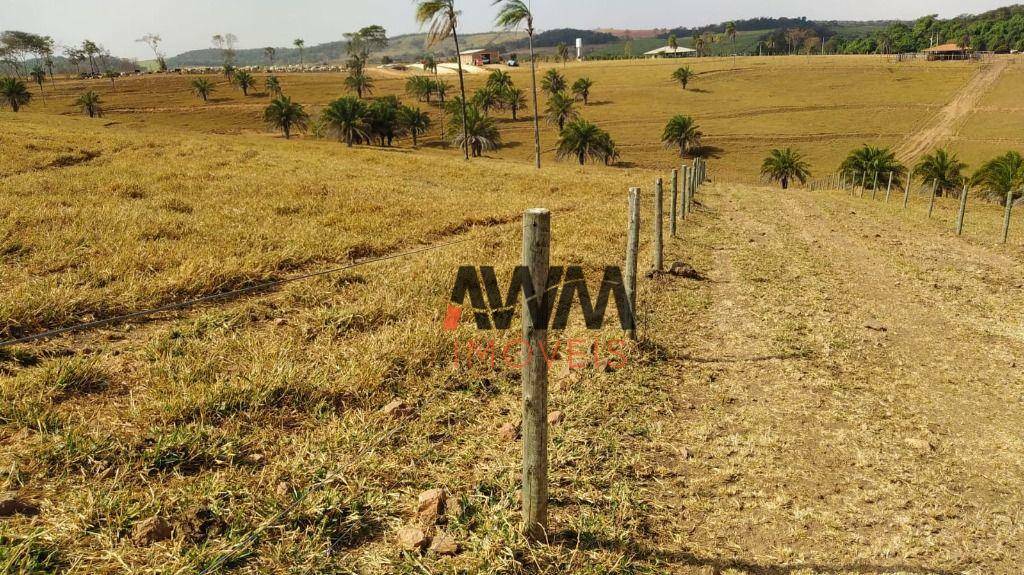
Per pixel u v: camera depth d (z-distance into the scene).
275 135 85.19
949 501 3.87
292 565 2.82
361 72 125.75
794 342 6.57
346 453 3.72
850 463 4.25
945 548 3.42
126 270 6.64
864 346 6.65
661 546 3.27
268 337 5.34
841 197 27.72
